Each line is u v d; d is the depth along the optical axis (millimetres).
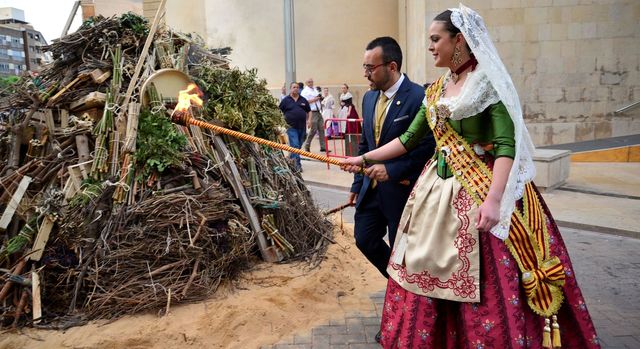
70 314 3604
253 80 5156
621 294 4371
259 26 19688
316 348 3377
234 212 4352
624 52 12812
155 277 3732
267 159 4945
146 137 4070
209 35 20219
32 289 3580
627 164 10656
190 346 3340
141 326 3445
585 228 6332
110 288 3648
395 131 3320
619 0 12672
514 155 2469
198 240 3893
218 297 3855
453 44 2619
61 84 4516
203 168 4305
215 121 4660
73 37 4703
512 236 2545
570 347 2695
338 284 4270
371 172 3219
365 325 3668
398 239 2879
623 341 3539
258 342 3426
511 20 12977
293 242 4676
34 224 3793
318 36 19531
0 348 3277
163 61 4727
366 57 3336
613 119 13016
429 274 2633
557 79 13055
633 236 5988
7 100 4688
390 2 19406
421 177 2834
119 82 4371
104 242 3701
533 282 2508
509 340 2451
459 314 2627
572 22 12859
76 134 4223
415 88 3357
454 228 2584
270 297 3844
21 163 4438
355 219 3668
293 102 11039
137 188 3951
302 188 5316
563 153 8586
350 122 12320
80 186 3979
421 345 2656
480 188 2545
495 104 2516
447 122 2686
